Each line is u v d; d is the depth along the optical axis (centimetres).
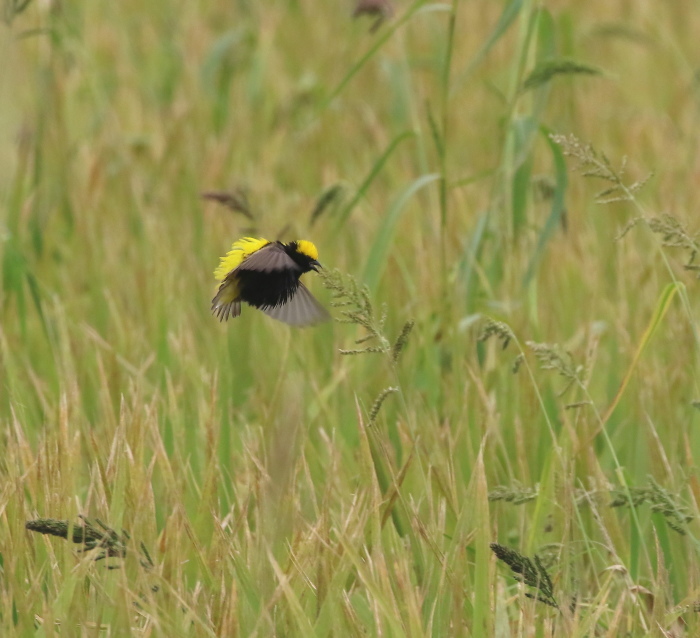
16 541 683
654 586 701
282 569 668
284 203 1353
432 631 646
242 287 630
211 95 1708
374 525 658
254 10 2075
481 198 1384
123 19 2172
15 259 1052
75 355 995
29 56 1675
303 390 945
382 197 1430
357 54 1927
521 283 1106
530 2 1077
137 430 768
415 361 1007
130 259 1255
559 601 645
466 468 841
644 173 1391
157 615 604
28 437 823
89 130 1608
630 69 1900
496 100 1684
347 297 658
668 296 773
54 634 601
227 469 806
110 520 696
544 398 930
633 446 873
